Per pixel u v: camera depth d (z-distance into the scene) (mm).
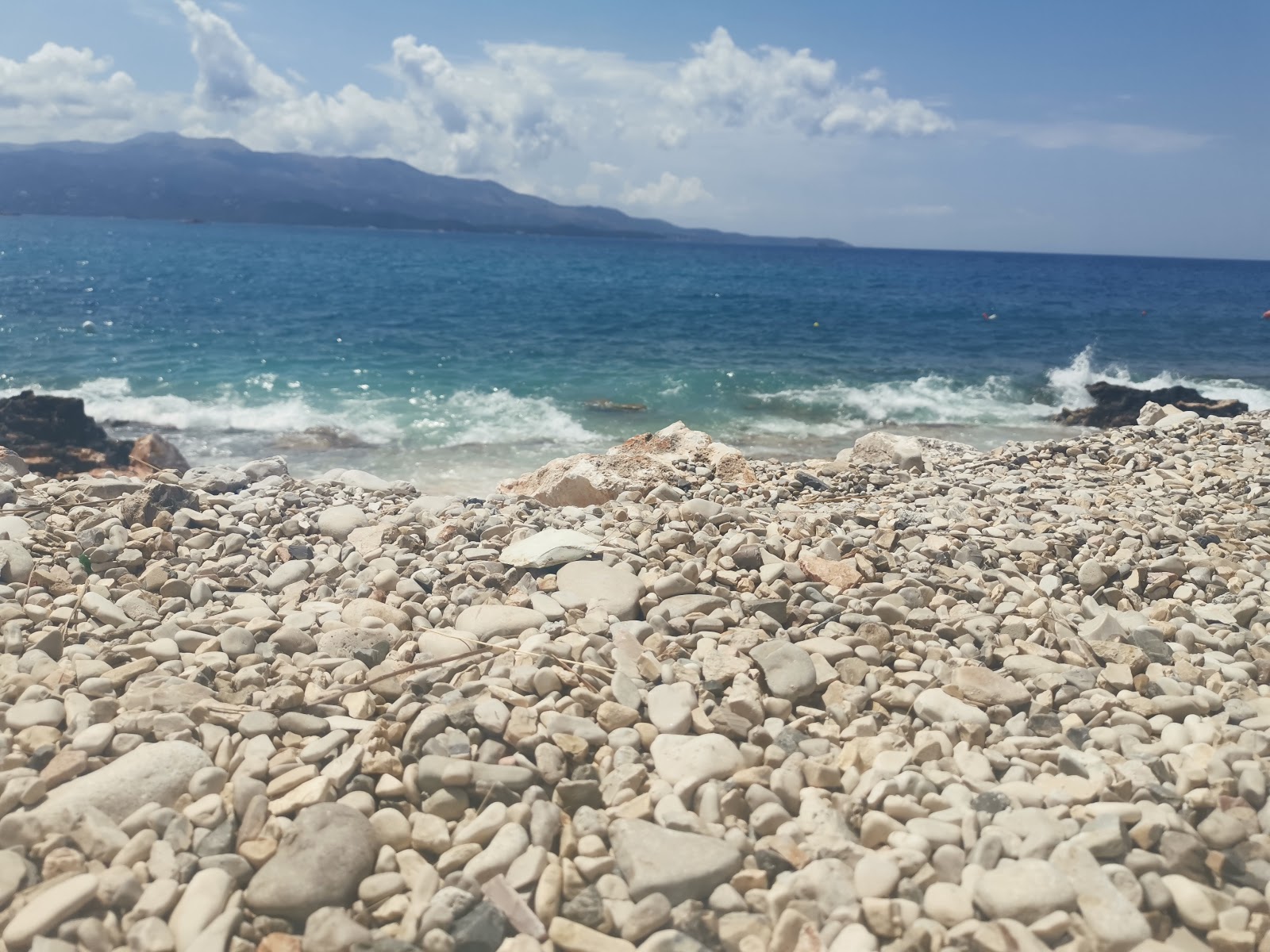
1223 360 26953
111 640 4340
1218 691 4160
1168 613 4977
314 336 25203
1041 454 10547
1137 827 3072
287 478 8102
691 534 5910
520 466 12469
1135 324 36469
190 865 2842
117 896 2693
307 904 2713
